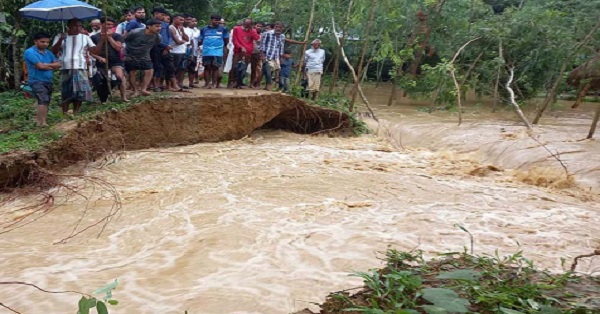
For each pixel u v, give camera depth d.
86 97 9.58
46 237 5.98
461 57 17.02
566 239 6.00
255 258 5.26
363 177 8.73
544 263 5.25
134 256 5.41
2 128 9.19
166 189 7.70
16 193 7.50
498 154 10.53
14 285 4.61
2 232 6.12
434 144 11.94
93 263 5.19
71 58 9.37
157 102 10.41
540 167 9.31
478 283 3.18
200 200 7.21
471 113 15.66
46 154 7.97
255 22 15.64
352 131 13.25
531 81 16.11
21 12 9.09
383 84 24.67
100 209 6.88
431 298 2.88
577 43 14.63
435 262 3.88
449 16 17.33
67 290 4.52
